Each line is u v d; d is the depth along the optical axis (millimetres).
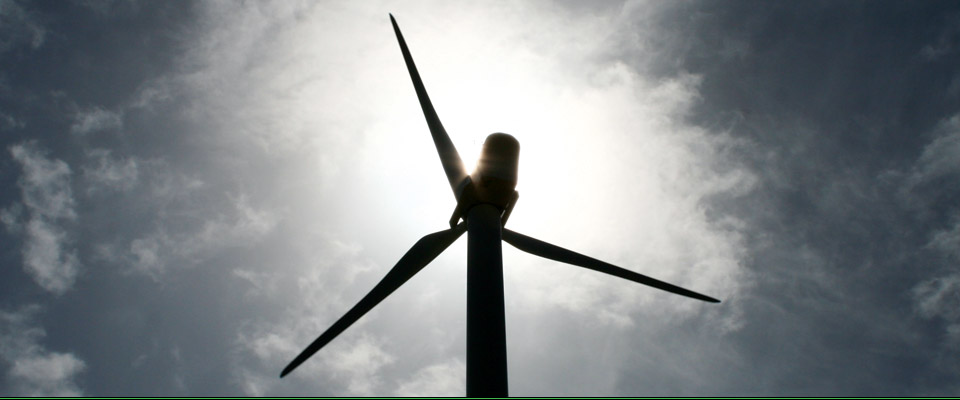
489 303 17078
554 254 22484
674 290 22547
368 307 21188
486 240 18422
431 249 21000
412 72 24812
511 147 20125
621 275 22609
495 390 15375
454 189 21453
